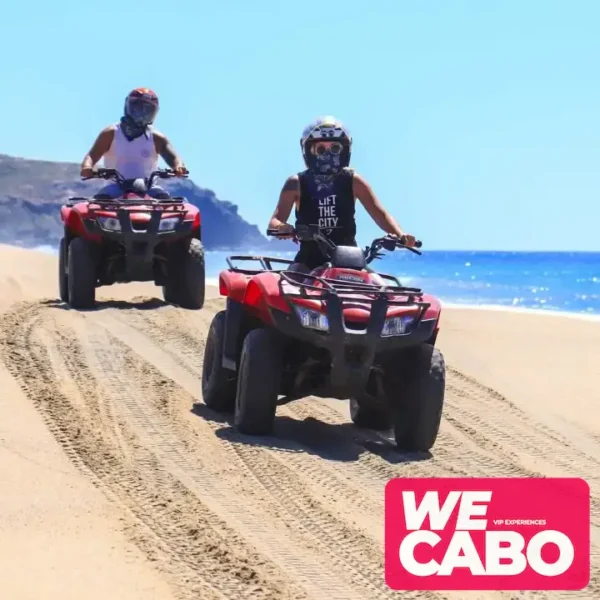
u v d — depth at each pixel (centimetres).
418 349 1055
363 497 892
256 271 1129
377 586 708
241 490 880
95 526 763
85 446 958
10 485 838
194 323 1705
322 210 1148
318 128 1138
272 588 681
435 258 16600
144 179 1928
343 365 1018
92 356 1364
